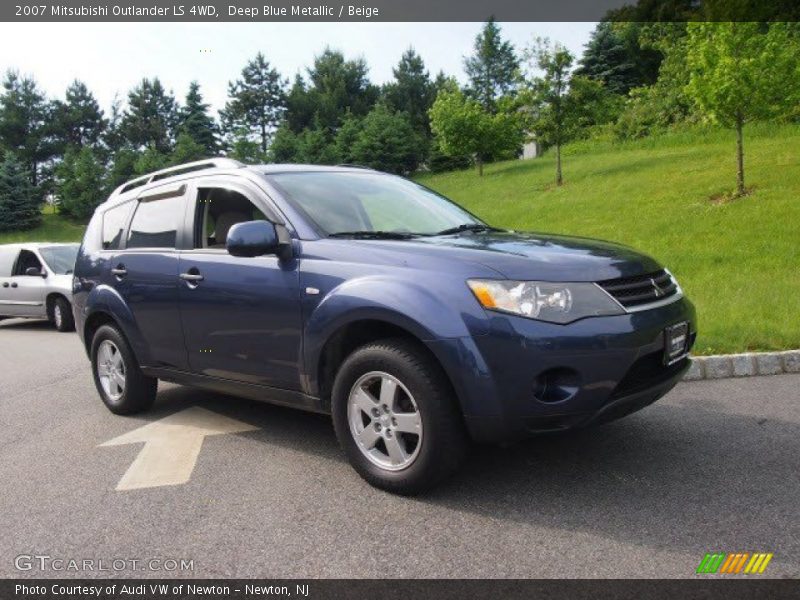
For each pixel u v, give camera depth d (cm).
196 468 397
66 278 1173
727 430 420
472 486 350
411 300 325
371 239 384
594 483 347
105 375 538
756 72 1353
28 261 1238
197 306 434
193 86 5241
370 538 299
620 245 391
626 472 360
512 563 271
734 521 298
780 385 515
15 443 473
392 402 339
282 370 391
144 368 494
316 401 381
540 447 403
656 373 345
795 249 988
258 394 415
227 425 482
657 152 2438
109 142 6588
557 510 317
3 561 294
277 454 416
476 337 309
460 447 327
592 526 299
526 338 305
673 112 3061
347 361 352
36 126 5906
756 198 1357
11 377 742
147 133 6556
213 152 5269
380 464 349
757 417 442
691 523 298
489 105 6128
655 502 321
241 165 455
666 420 445
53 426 511
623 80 4612
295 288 375
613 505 320
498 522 308
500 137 2998
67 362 822
